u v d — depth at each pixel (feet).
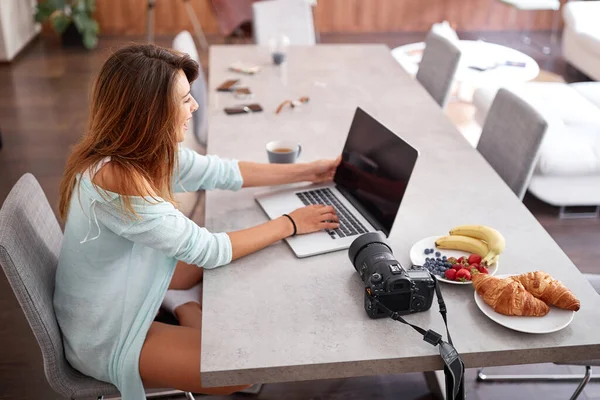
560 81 17.04
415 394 7.51
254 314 5.12
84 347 5.59
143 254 5.55
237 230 6.13
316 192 6.86
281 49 11.05
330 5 22.44
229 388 5.70
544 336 4.87
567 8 18.33
